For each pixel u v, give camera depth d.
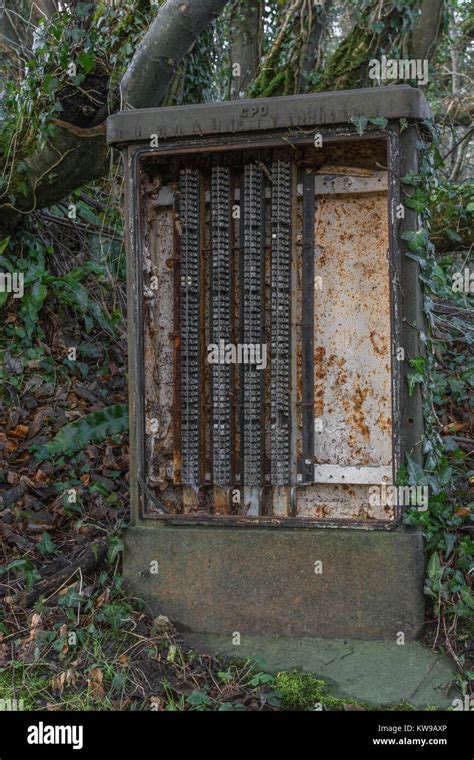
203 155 3.47
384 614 3.17
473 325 6.04
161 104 5.32
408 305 3.24
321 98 3.20
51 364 5.11
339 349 3.41
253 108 3.27
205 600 3.34
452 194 5.98
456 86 9.88
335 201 3.41
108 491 4.32
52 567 3.80
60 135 4.57
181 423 3.50
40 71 4.52
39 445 4.54
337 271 3.41
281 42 5.21
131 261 3.47
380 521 3.22
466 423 4.98
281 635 3.26
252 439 3.42
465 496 3.95
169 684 3.01
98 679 3.03
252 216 3.40
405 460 3.21
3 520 4.11
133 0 4.35
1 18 7.39
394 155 3.18
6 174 4.91
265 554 3.29
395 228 3.20
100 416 4.54
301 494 3.47
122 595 3.43
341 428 3.40
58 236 5.79
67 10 4.43
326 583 3.22
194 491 3.52
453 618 3.20
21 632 3.36
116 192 5.27
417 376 3.21
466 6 9.02
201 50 5.58
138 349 3.47
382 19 4.93
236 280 3.51
